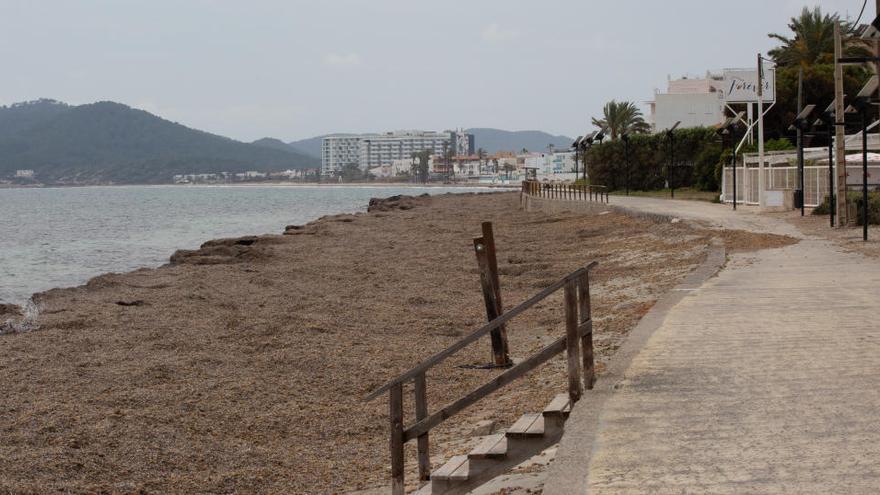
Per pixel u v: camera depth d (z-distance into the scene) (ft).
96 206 456.04
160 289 92.73
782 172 146.00
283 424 43.27
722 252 77.82
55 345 61.98
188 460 37.76
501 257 114.73
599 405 26.81
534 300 27.78
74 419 42.96
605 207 168.66
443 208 292.20
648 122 419.95
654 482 19.97
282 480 35.45
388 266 111.65
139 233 231.50
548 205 215.10
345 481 34.81
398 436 28.76
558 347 28.12
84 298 86.69
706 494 19.08
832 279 55.77
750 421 24.49
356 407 46.14
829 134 102.42
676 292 52.37
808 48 240.32
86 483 34.47
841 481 19.54
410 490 31.35
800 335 36.78
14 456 37.01
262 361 56.49
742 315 42.47
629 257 95.96
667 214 130.41
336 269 109.09
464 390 48.37
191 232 234.99
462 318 71.36
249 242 152.56
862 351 33.22
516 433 27.40
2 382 50.98
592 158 264.52
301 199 575.79
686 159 245.65
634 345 35.70
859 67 226.99
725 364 31.65
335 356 57.57
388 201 344.28
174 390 49.14
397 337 63.98
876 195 102.99
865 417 24.50
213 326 68.80
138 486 34.42
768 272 61.05
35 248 182.50
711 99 343.87
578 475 20.70
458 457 30.04
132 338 64.28
